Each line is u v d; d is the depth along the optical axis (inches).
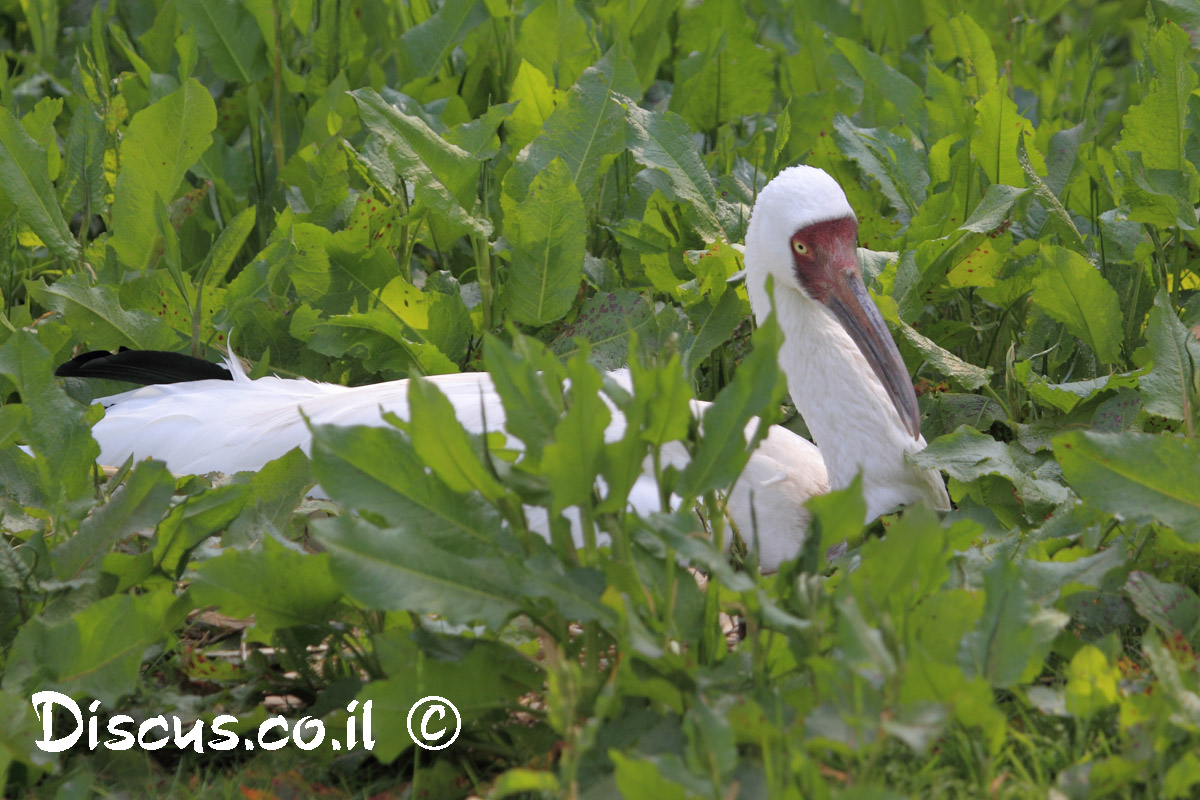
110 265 364.5
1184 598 219.9
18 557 228.7
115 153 410.0
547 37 437.1
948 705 170.2
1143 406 258.8
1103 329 312.5
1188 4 366.9
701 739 178.2
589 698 194.9
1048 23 609.3
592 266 376.8
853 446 308.3
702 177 373.7
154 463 233.6
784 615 183.2
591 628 199.5
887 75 442.0
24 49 557.9
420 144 348.5
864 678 174.7
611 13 481.7
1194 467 216.5
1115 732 205.5
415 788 199.5
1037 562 218.2
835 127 389.7
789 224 305.3
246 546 242.1
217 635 259.8
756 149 451.8
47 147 385.7
